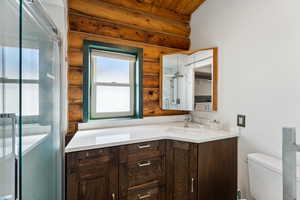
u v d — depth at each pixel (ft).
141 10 6.92
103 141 4.66
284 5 4.60
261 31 5.16
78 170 4.24
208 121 6.86
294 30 4.40
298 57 4.32
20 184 2.48
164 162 5.47
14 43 2.43
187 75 7.27
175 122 7.86
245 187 5.62
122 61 7.03
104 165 4.53
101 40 6.21
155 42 7.34
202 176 5.08
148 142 5.17
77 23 5.80
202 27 7.32
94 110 6.55
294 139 2.84
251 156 4.91
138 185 5.04
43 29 3.42
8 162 2.47
